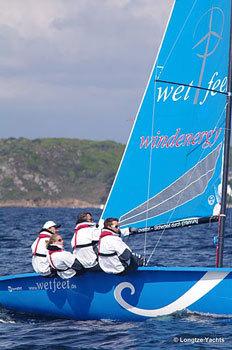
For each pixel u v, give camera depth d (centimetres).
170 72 3259
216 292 3053
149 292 3102
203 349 2608
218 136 3206
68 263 3127
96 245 3119
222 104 3206
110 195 3244
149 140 3262
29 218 19675
